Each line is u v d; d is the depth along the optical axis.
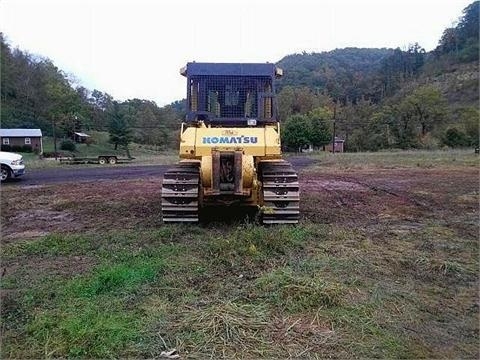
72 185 15.42
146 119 87.62
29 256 6.23
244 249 5.96
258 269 5.43
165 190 7.63
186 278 5.13
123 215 9.28
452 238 7.40
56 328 3.95
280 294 4.60
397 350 3.71
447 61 108.00
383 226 8.27
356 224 8.41
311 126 62.00
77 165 29.59
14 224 8.55
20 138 53.41
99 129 80.19
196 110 8.54
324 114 72.38
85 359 3.54
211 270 5.40
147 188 14.32
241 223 7.95
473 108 67.50
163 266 5.48
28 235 7.60
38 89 70.50
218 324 4.01
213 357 3.55
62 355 3.59
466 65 101.19
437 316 4.38
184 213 7.77
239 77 8.52
